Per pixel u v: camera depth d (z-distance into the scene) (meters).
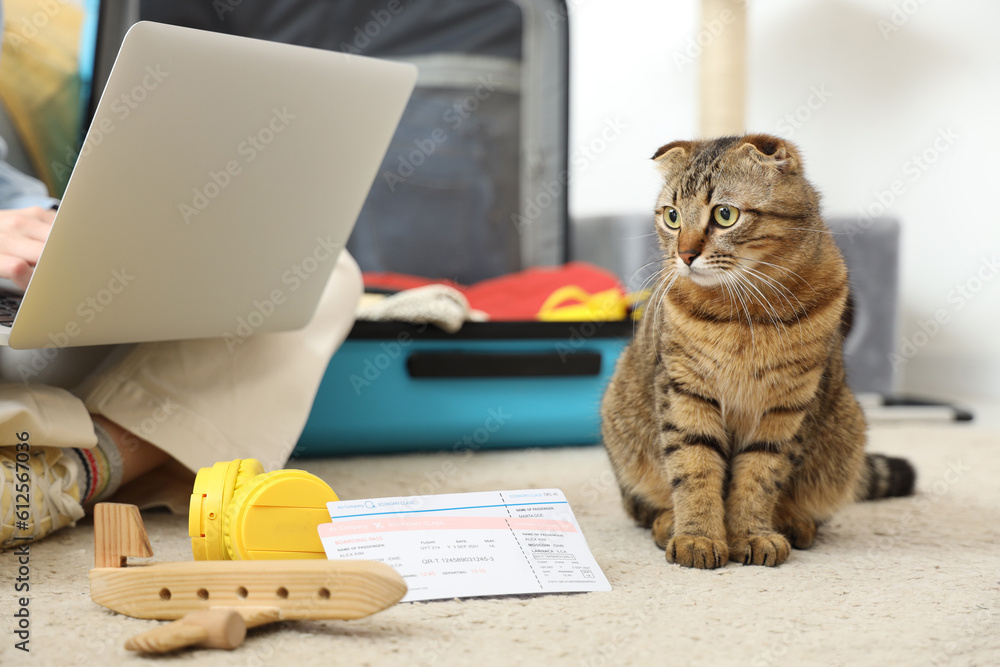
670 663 0.75
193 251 1.10
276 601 0.81
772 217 1.14
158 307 1.12
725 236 1.15
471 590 0.92
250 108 1.02
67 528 1.21
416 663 0.73
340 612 0.80
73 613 0.85
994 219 3.08
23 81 1.77
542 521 1.02
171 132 0.97
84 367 1.46
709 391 1.18
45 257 0.96
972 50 3.05
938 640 0.81
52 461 1.13
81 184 0.93
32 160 1.78
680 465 1.18
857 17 3.26
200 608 0.82
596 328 2.04
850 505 1.46
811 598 0.94
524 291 2.49
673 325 1.19
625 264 2.97
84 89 1.77
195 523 0.92
